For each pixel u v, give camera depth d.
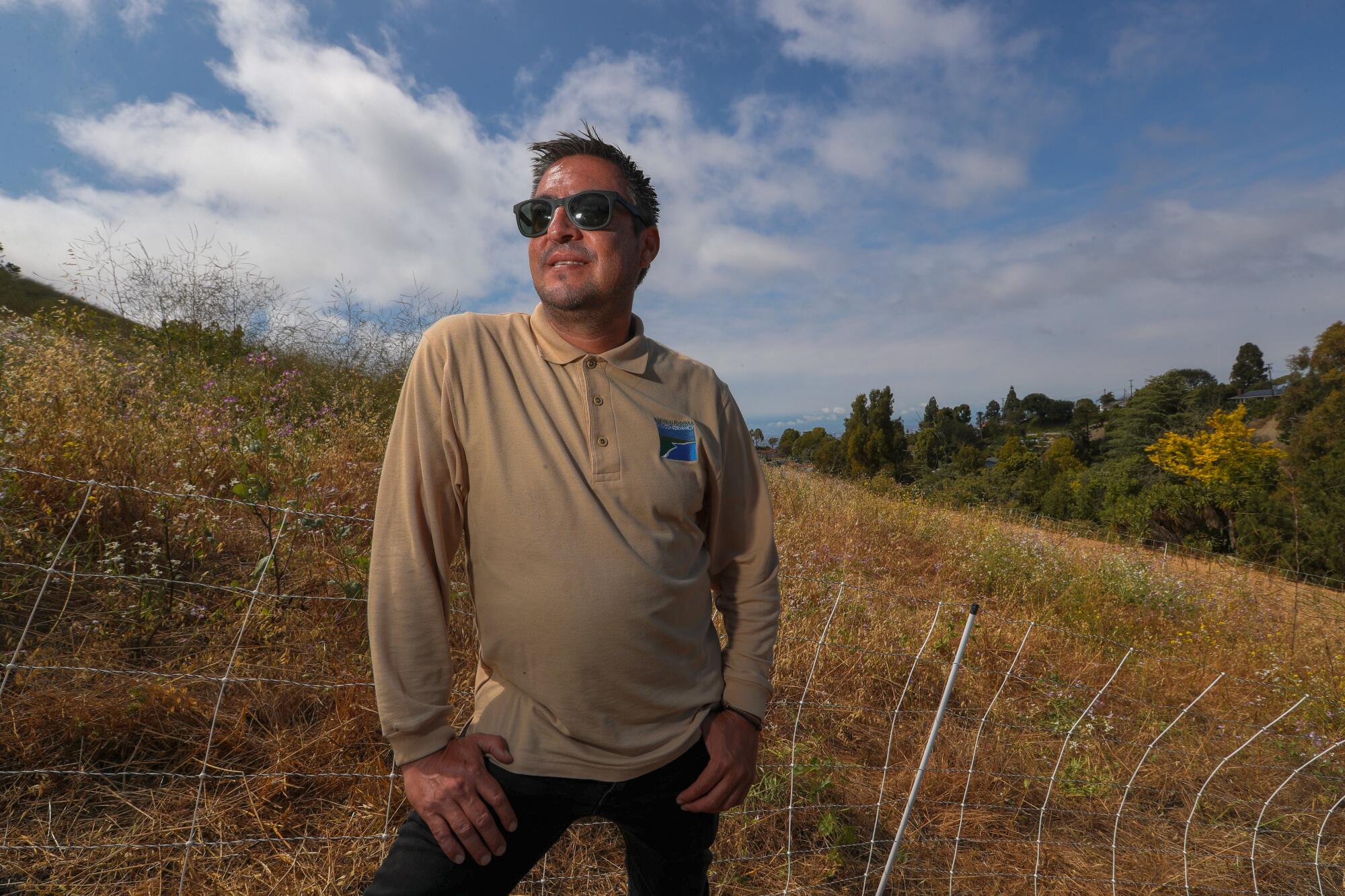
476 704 1.23
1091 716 3.63
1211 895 2.68
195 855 1.84
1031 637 4.62
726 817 2.46
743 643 1.42
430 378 1.15
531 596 1.11
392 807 2.09
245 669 2.34
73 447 2.94
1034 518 10.90
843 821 2.62
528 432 1.14
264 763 2.13
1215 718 4.03
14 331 4.86
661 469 1.20
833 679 3.47
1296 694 4.56
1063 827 2.91
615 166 1.31
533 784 1.12
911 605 4.68
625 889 2.10
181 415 3.95
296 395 5.52
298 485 3.04
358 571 2.73
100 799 1.93
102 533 2.76
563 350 1.23
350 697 2.28
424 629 1.08
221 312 6.41
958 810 2.83
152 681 2.18
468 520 1.18
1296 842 3.08
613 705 1.14
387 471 1.12
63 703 2.05
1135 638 5.42
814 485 8.62
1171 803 3.24
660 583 1.15
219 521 2.87
